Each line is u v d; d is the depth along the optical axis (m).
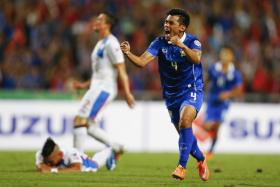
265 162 44.28
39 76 60.28
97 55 35.69
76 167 32.62
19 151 49.22
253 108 56.88
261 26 72.94
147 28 68.25
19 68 59.81
